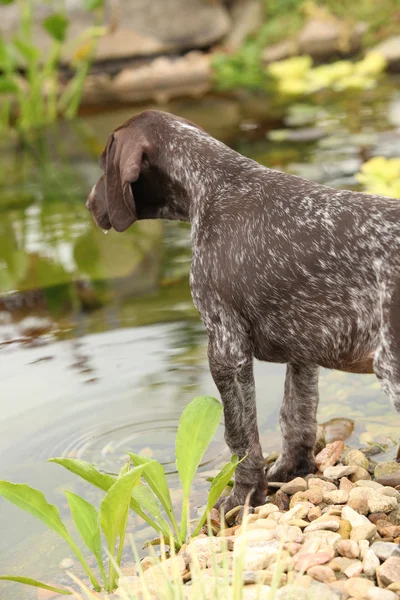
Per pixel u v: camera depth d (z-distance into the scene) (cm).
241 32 1592
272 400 504
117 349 575
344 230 367
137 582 349
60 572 380
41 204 923
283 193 394
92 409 502
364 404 493
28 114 1302
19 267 750
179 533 381
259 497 412
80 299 670
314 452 450
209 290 402
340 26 1561
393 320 345
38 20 1477
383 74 1402
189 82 1501
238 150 1015
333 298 369
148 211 453
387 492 392
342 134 1041
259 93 1363
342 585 322
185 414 391
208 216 409
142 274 710
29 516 426
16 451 468
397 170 723
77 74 1469
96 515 367
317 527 367
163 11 1546
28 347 592
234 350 398
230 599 308
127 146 432
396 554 337
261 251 385
